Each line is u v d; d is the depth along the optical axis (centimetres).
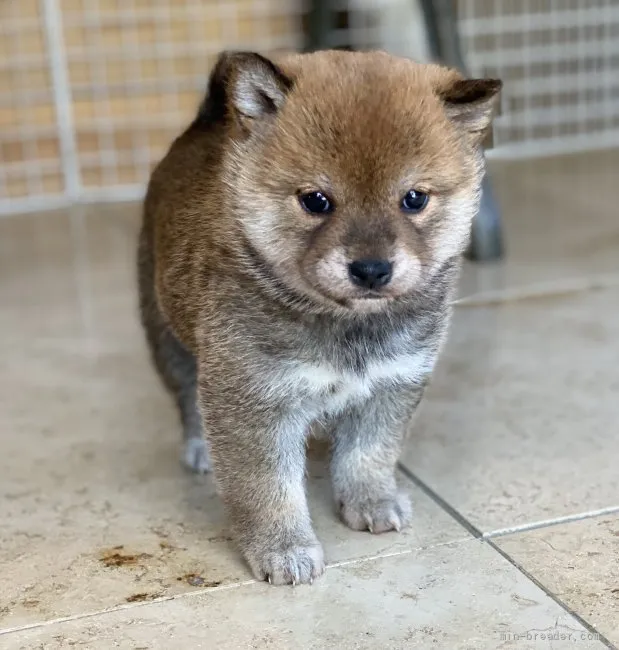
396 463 44
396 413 41
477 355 61
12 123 103
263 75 37
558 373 58
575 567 38
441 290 39
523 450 48
